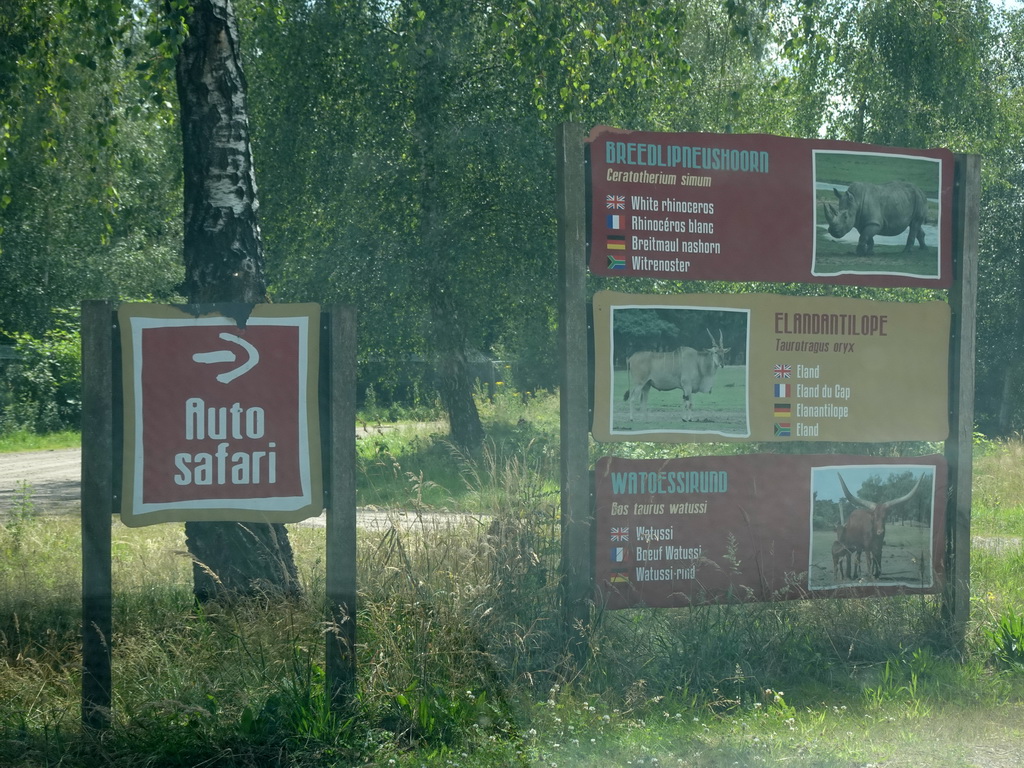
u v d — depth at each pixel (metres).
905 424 6.06
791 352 5.84
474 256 17.44
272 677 4.72
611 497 5.55
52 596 6.42
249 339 4.46
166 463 4.40
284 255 17.61
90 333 4.31
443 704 4.54
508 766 4.11
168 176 20.62
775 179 5.80
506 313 18.83
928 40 21.36
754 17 10.66
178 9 6.19
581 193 5.47
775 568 5.81
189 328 4.42
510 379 26.62
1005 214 33.50
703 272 5.70
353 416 4.49
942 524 6.10
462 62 16.73
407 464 15.59
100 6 7.80
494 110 16.81
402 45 16.47
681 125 18.72
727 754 4.23
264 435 4.47
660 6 10.29
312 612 5.40
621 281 15.99
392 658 4.78
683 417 5.64
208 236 6.29
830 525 5.91
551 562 5.46
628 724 4.61
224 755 4.06
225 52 6.36
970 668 5.62
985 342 34.81
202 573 6.02
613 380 5.53
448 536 5.60
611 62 12.59
